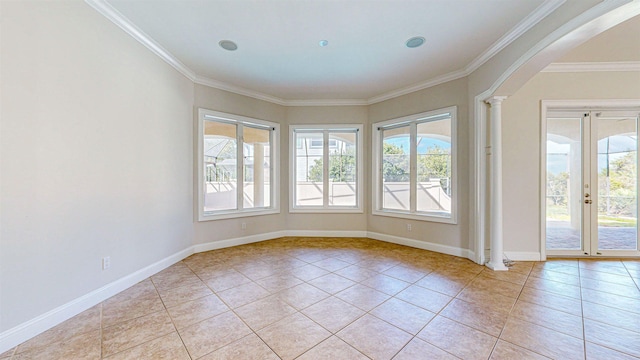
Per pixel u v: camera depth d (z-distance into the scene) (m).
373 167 4.66
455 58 3.20
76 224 2.07
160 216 3.01
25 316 1.73
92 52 2.18
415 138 4.18
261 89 4.24
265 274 2.92
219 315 2.03
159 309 2.13
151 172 2.87
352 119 4.78
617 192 3.47
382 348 1.63
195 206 3.69
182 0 2.16
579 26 1.93
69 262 2.01
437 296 2.36
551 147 3.52
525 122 3.32
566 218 3.51
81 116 2.10
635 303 2.21
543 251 3.32
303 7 2.25
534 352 1.59
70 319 1.97
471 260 3.42
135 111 2.64
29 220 1.76
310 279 2.78
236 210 4.23
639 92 3.25
